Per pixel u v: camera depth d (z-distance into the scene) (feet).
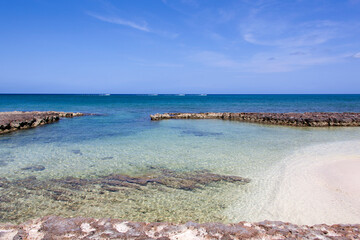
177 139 67.77
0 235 16.89
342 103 285.02
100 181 35.22
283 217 25.52
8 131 79.30
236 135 75.25
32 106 223.10
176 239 16.72
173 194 30.96
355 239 17.01
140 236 16.83
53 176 37.17
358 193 30.25
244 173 38.58
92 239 16.26
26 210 26.73
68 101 331.98
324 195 30.07
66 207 27.45
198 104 282.15
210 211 26.73
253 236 17.10
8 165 42.63
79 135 73.77
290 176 36.86
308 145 59.67
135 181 35.32
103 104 268.21
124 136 72.43
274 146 58.44
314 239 16.70
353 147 56.95
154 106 239.30
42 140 65.57
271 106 237.25
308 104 269.03
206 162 44.70
